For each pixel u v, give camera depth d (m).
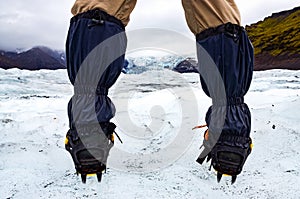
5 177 1.44
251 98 3.32
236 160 1.04
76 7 1.05
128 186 1.36
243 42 1.06
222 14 1.07
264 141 1.89
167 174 1.50
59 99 3.84
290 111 2.35
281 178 1.44
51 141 1.94
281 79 5.07
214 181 1.45
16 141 1.88
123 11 1.07
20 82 5.07
